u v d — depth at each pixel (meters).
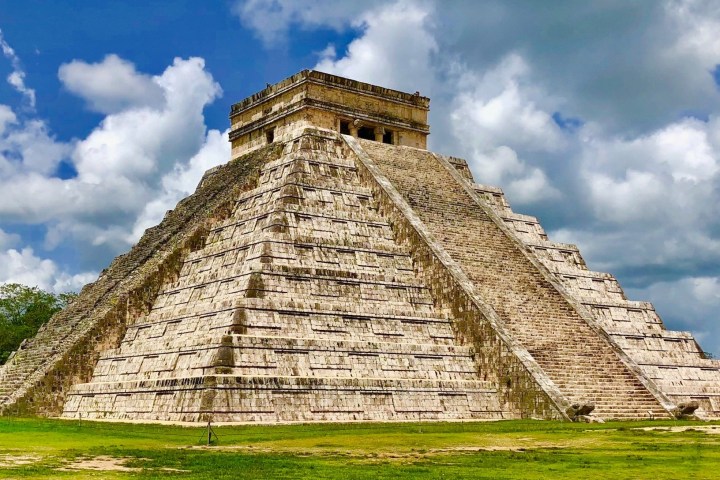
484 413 43.66
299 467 22.80
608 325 55.00
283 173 54.41
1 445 27.77
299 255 46.91
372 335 45.09
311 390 40.84
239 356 40.44
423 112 64.94
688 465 23.42
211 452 26.56
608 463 23.95
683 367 54.16
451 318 47.47
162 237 57.19
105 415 44.88
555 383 43.31
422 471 22.12
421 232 50.59
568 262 60.50
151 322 49.06
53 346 52.41
